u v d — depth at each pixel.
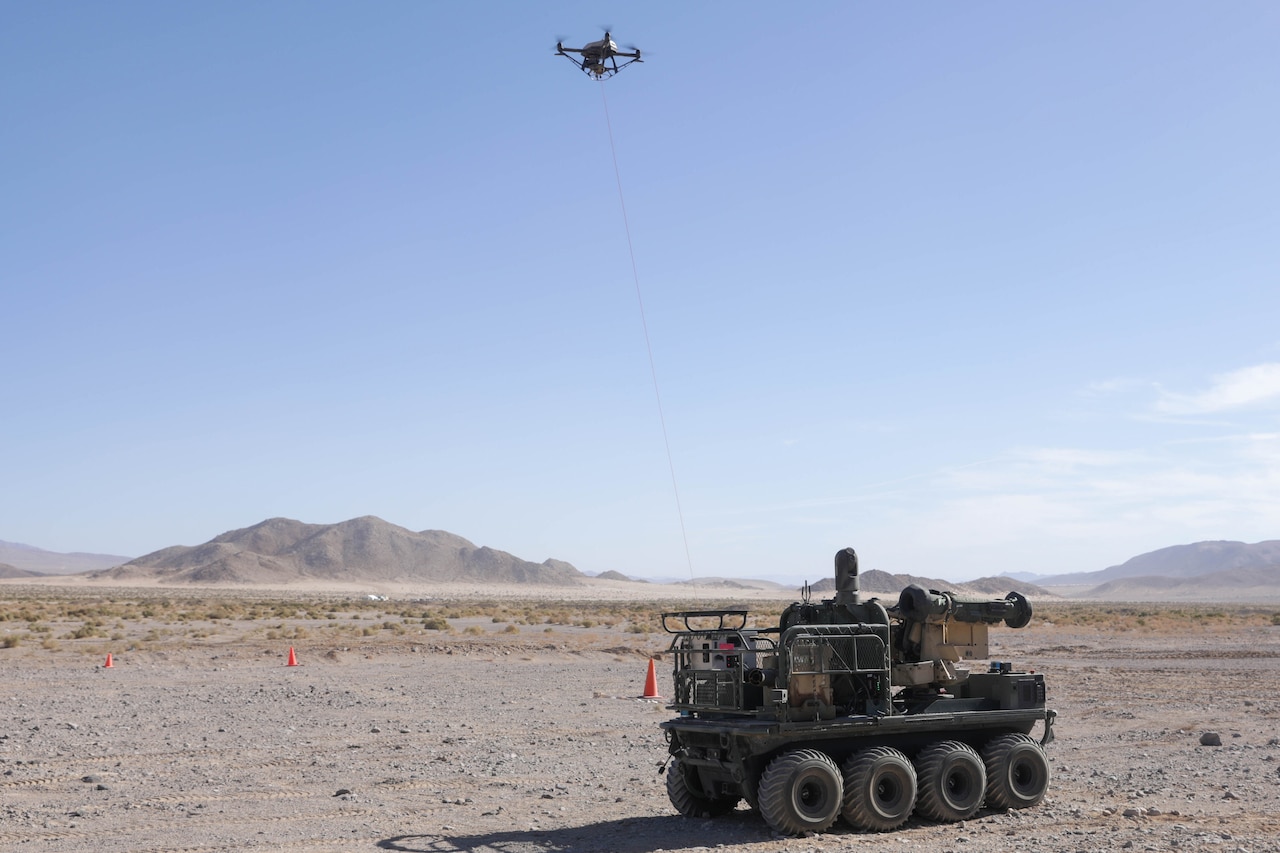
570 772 17.33
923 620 13.50
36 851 11.74
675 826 12.90
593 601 188.38
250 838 12.41
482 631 59.16
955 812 12.66
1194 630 64.94
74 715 24.44
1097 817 12.76
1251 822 12.38
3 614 70.25
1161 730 21.77
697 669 13.27
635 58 25.36
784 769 11.86
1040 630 67.06
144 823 13.27
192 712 25.16
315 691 30.00
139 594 195.50
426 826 13.15
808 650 12.41
